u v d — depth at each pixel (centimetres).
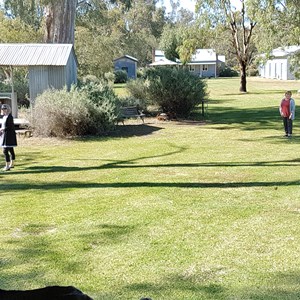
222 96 3462
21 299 186
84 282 458
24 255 529
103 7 3150
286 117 1483
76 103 1549
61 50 1848
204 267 486
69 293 187
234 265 489
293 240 558
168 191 814
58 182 913
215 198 759
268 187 824
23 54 1819
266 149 1262
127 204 736
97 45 3662
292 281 448
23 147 1382
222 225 620
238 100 3081
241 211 681
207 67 7756
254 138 1482
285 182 857
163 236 583
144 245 554
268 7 2894
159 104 2153
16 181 929
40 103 1582
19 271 485
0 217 681
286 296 416
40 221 658
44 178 952
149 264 498
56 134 1579
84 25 3519
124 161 1132
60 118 1554
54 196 801
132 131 1714
